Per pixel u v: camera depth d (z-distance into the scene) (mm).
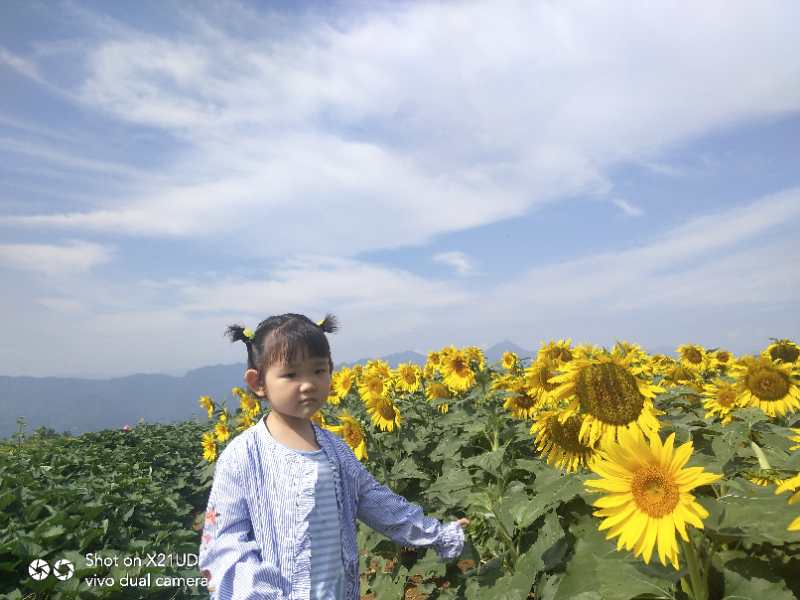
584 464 1398
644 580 919
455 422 2643
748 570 905
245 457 1010
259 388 1071
